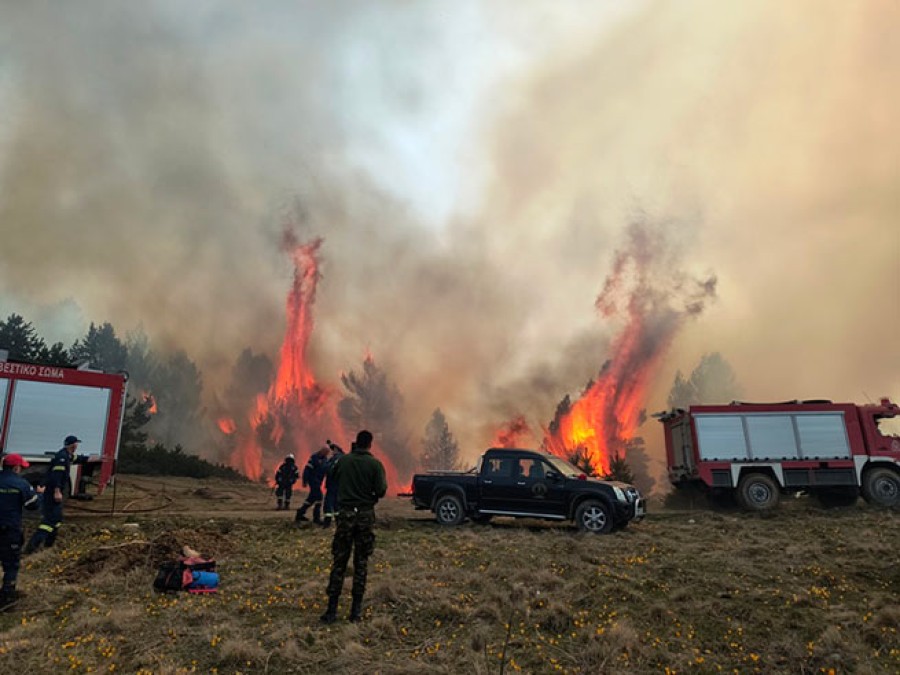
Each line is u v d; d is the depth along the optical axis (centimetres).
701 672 558
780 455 1748
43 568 899
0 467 737
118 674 534
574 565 900
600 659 579
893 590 795
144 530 1207
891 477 1709
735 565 910
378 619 655
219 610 700
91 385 1488
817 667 566
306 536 1171
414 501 1405
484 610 693
